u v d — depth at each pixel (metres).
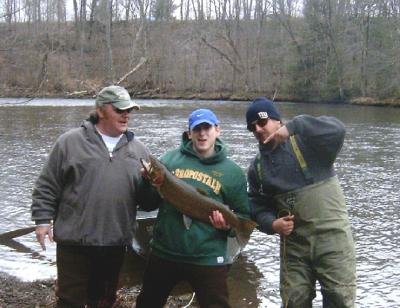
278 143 4.30
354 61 51.88
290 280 4.39
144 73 52.19
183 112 38.81
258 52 58.97
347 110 42.50
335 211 4.29
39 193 4.32
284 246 4.45
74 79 47.56
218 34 63.34
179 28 65.25
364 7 52.28
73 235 4.27
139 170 4.41
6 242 9.05
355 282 4.30
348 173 16.30
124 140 4.39
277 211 4.45
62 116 33.91
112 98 4.26
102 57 50.53
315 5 53.47
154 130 26.80
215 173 4.27
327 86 52.47
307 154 4.29
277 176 4.35
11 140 22.95
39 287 6.66
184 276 4.28
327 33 52.91
